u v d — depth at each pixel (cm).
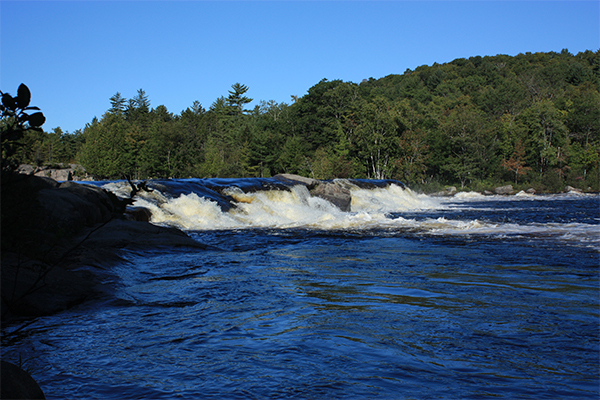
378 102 8231
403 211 3238
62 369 379
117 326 514
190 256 1111
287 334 473
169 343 447
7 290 574
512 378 357
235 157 9656
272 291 704
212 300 643
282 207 2577
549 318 538
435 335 470
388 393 327
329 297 659
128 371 373
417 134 8194
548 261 1019
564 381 352
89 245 1052
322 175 8144
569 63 17300
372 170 8519
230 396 321
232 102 14175
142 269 915
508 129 8638
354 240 1494
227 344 441
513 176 8225
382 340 452
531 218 2472
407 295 674
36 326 517
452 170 7969
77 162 11675
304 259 1084
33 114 364
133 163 10469
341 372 367
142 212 1823
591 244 1295
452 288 726
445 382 348
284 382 346
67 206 1165
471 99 13025
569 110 9288
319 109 9300
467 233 1611
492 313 562
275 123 10762
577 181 7656
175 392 329
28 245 513
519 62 19562
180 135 10044
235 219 2217
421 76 18375
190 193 2302
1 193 446
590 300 637
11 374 284
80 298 639
